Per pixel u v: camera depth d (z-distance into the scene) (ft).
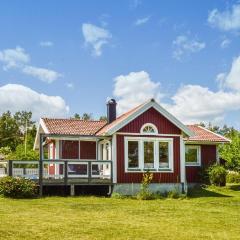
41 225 53.01
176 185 98.53
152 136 98.12
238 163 118.83
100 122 113.39
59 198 85.35
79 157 105.60
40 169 89.10
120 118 104.22
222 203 82.94
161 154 98.84
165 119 99.76
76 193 94.43
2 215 60.44
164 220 60.13
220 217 64.23
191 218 62.64
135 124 97.09
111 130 93.91
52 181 89.66
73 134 94.12
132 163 96.27
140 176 96.37
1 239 44.39
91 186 95.86
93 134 104.01
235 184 125.39
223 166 120.47
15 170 97.96
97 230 50.72
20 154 153.07
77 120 112.16
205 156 119.55
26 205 72.74
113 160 94.79
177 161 99.60
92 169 103.09
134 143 96.94
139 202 82.43
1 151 195.72
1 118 265.95
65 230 50.24
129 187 95.14
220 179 111.75
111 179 94.12
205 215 66.08
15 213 62.90
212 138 119.24
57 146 104.88
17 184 84.23
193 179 116.88
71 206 73.10
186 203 82.17
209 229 53.67
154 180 96.99
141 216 63.52
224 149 123.44
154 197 90.68
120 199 87.40
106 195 94.73
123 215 64.08
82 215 62.69
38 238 45.60
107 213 65.72
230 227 55.77
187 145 118.21
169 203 81.76
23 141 241.35
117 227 53.06
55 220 57.26
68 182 90.68
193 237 47.91
